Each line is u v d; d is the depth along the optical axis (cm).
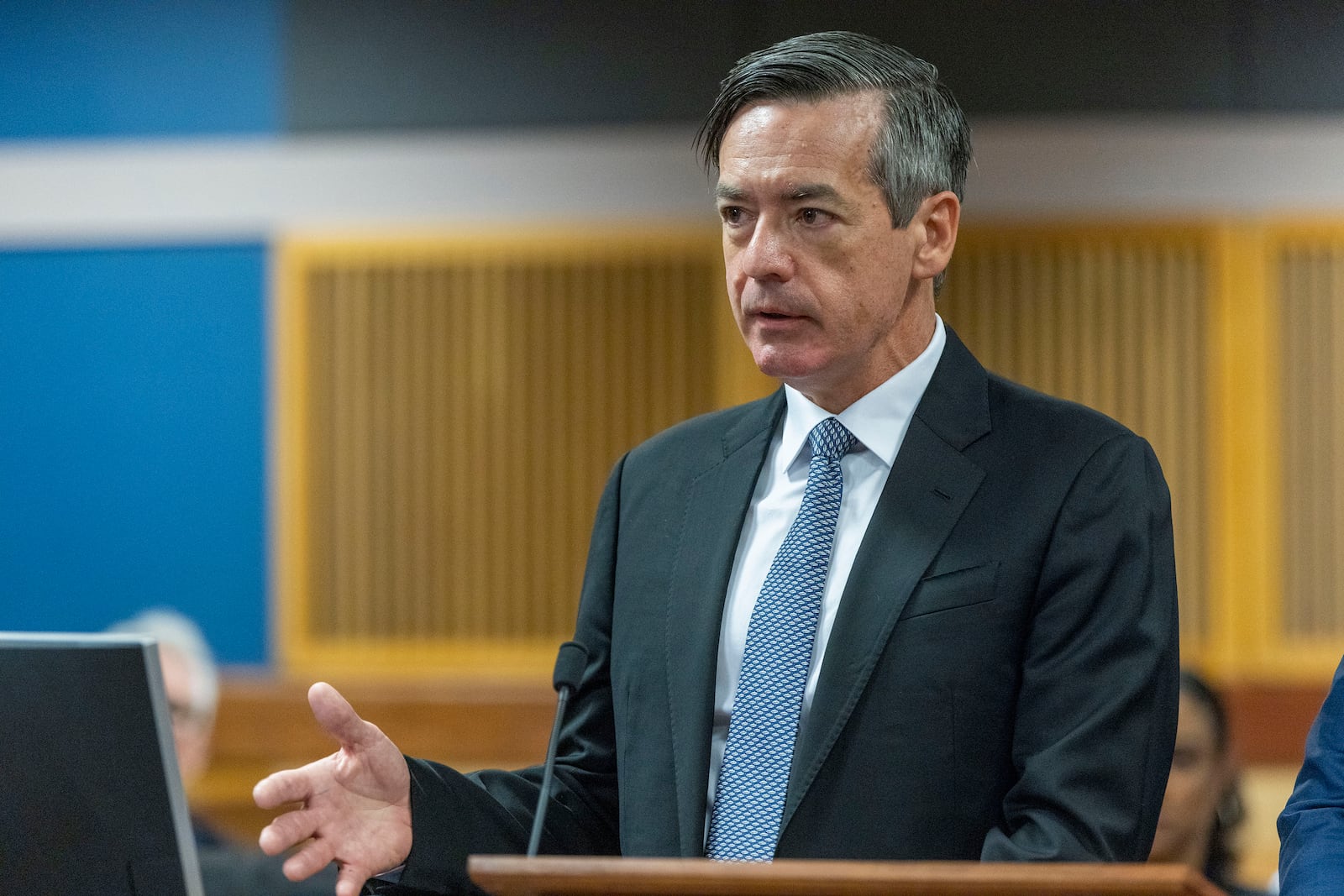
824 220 495
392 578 1702
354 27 1653
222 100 1664
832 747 484
